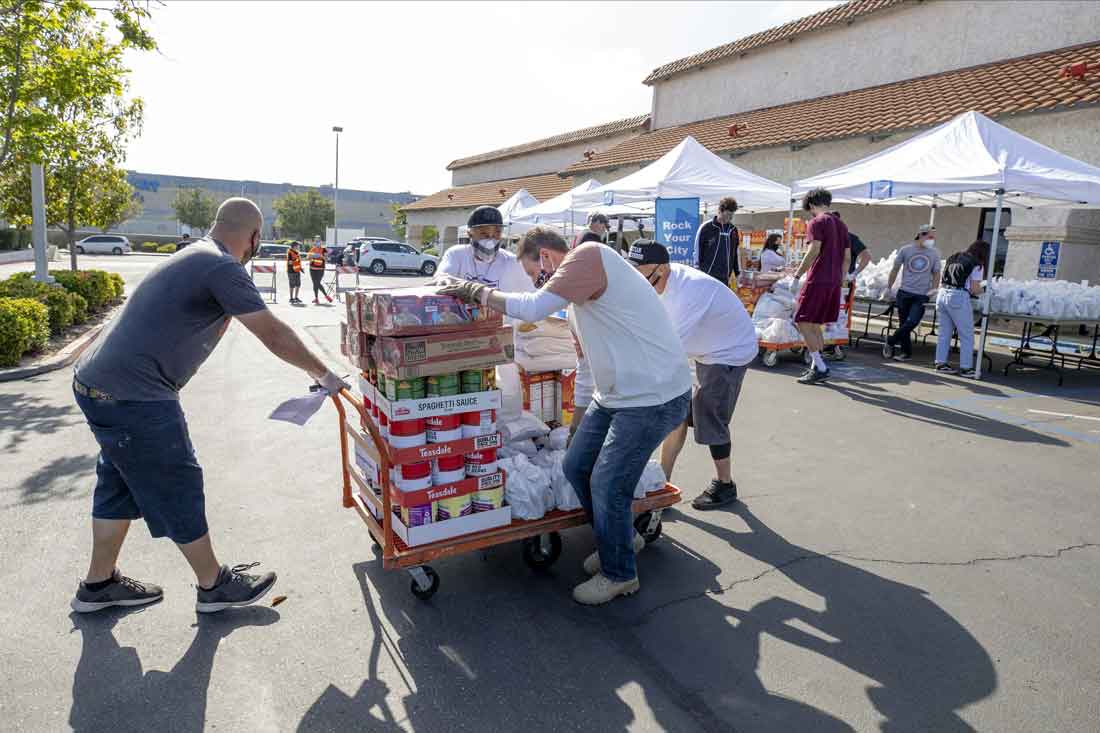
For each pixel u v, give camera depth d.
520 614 3.12
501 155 33.88
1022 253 11.50
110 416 2.63
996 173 7.61
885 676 2.68
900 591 3.34
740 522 4.14
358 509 3.59
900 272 10.21
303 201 61.75
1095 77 10.98
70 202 15.16
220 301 2.68
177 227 68.12
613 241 16.16
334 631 2.95
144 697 2.50
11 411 6.13
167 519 2.81
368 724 2.39
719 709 2.49
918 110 13.12
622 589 3.21
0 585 3.21
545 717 2.44
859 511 4.30
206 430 5.76
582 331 3.08
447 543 3.09
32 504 4.10
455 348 2.92
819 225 7.51
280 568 3.47
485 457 3.17
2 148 8.78
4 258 31.02
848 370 8.84
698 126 20.64
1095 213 10.89
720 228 8.71
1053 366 9.06
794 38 18.23
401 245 32.91
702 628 3.01
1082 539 3.91
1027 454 5.42
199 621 2.99
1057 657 2.81
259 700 2.50
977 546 3.82
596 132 27.20
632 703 2.52
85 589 2.97
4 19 8.10
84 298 11.84
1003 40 14.04
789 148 15.33
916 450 5.52
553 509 3.46
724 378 4.02
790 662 2.77
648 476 3.65
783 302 9.16
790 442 5.71
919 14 15.52
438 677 2.65
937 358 8.80
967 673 2.70
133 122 14.90
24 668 2.64
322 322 13.44
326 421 6.10
